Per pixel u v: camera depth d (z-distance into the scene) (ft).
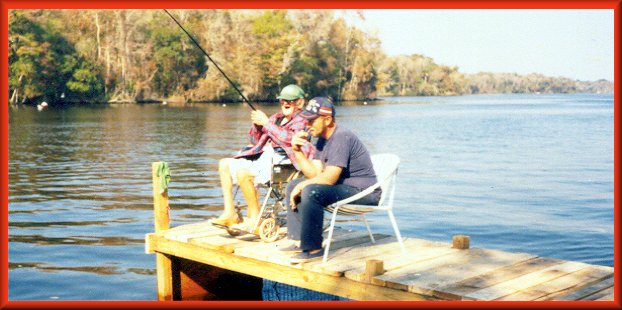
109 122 126.00
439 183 47.06
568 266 17.07
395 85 532.32
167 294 20.83
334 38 312.91
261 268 17.95
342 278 16.42
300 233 17.65
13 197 40.34
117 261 25.14
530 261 17.54
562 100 404.36
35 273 23.53
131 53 254.88
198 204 37.55
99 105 224.53
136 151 71.00
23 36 226.17
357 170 17.74
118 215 34.27
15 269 24.07
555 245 28.55
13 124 119.75
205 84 258.78
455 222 33.04
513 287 15.28
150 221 32.68
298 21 307.58
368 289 16.02
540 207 37.50
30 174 51.80
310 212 17.26
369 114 175.22
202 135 93.91
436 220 33.45
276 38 285.43
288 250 18.21
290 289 22.79
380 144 82.64
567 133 103.86
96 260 25.29
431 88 551.18
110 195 41.06
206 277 21.72
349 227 31.48
